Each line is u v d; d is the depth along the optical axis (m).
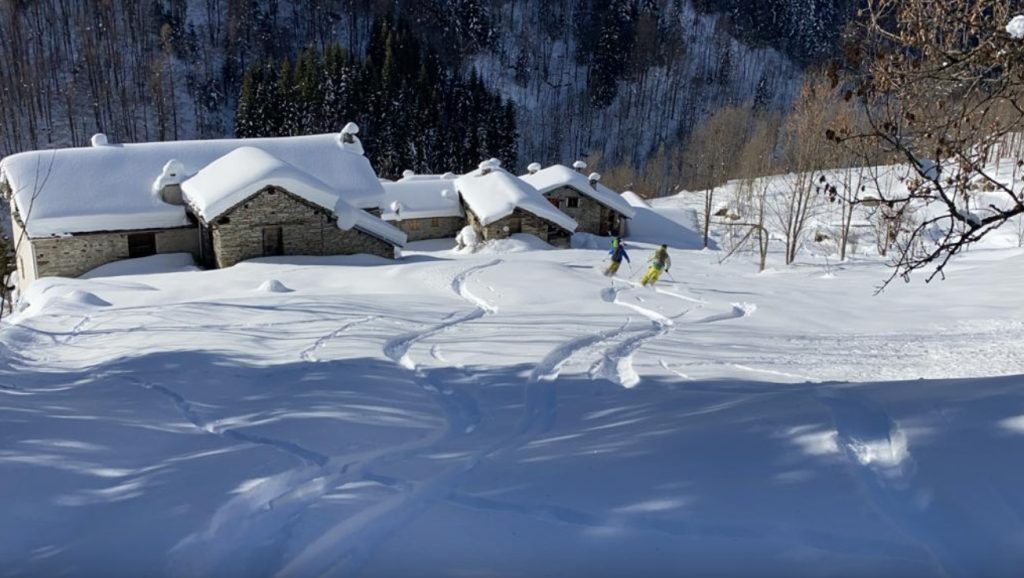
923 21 6.07
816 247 40.34
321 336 12.74
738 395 6.86
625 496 4.04
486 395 8.20
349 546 3.77
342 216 28.44
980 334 13.65
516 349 11.77
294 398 7.67
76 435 5.99
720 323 15.67
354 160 34.41
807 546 3.34
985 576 2.96
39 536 4.00
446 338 12.91
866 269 27.14
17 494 4.54
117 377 9.09
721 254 37.50
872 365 10.83
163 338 12.61
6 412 6.79
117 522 4.15
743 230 47.28
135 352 11.20
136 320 14.99
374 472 4.97
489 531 3.78
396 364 10.22
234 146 32.84
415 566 3.46
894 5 6.34
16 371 10.17
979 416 4.30
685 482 4.10
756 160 54.75
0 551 3.81
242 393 8.05
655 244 44.81
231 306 16.69
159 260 28.50
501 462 4.95
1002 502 3.40
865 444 4.32
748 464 4.22
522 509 4.03
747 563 3.26
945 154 7.11
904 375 10.00
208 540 3.91
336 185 32.75
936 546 3.22
